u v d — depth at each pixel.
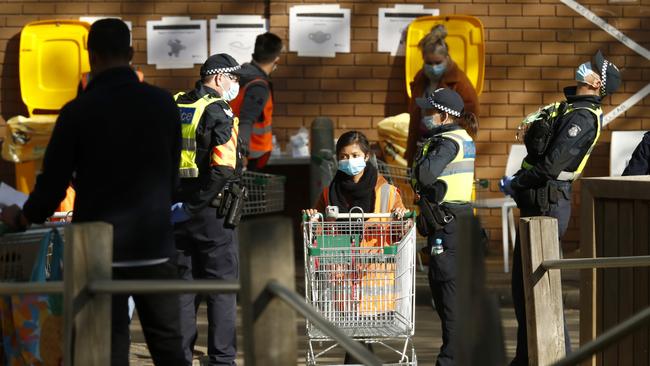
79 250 7.05
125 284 6.93
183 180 10.96
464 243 5.97
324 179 16.66
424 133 15.85
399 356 12.92
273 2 18.69
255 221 6.22
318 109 18.84
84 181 8.23
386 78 18.86
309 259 10.38
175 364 8.56
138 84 8.45
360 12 18.77
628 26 18.83
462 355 5.95
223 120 10.88
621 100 18.91
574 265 8.44
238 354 13.25
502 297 15.84
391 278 10.37
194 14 18.75
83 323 7.05
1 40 18.75
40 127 17.61
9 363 8.09
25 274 8.33
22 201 8.92
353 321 10.34
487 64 18.86
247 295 6.21
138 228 8.25
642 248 9.30
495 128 18.92
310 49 18.77
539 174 11.62
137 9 18.77
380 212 11.38
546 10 18.84
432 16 18.58
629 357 9.38
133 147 8.27
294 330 6.29
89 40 8.44
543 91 18.89
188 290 6.86
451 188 11.18
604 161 18.97
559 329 8.74
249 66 14.98
